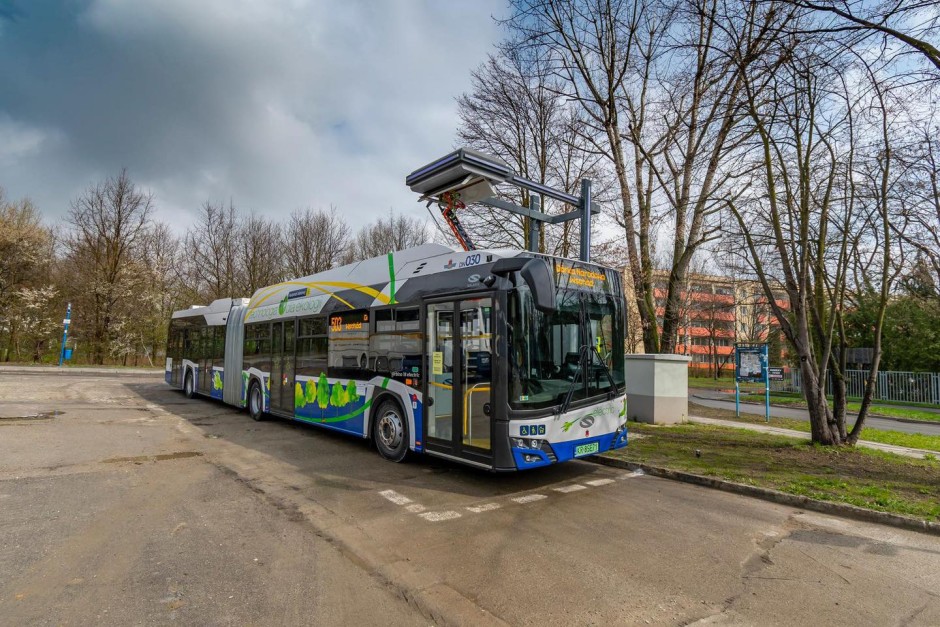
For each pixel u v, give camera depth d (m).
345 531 4.98
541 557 4.42
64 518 5.17
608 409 7.01
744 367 15.78
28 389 17.86
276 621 3.29
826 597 3.80
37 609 3.38
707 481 7.01
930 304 21.39
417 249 7.99
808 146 9.16
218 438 9.90
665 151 13.62
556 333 6.59
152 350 37.78
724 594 3.80
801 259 9.59
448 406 6.98
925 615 3.55
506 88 18.39
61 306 35.19
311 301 10.52
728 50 9.84
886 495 6.24
